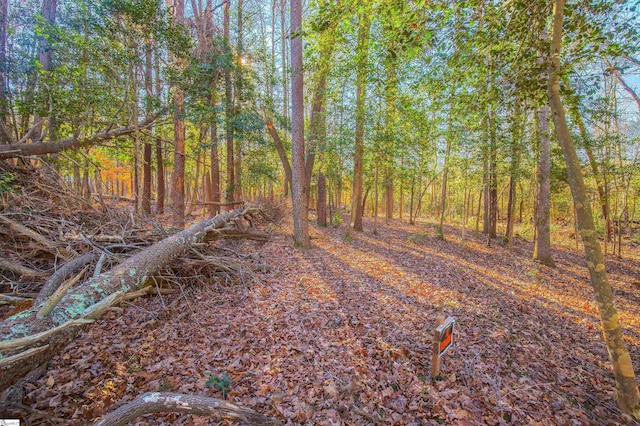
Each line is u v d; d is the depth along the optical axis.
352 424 2.66
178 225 9.27
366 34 6.48
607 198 12.07
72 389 2.79
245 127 9.98
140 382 2.97
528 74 3.86
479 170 11.73
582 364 4.05
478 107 4.75
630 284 8.77
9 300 3.65
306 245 9.55
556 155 11.30
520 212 22.58
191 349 3.59
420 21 3.23
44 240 4.66
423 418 2.77
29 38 7.90
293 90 9.17
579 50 3.53
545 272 9.34
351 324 4.52
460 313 5.40
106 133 7.59
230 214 8.64
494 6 3.41
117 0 6.38
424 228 17.84
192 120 9.05
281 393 2.96
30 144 6.60
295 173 9.44
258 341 3.86
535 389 3.36
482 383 3.37
